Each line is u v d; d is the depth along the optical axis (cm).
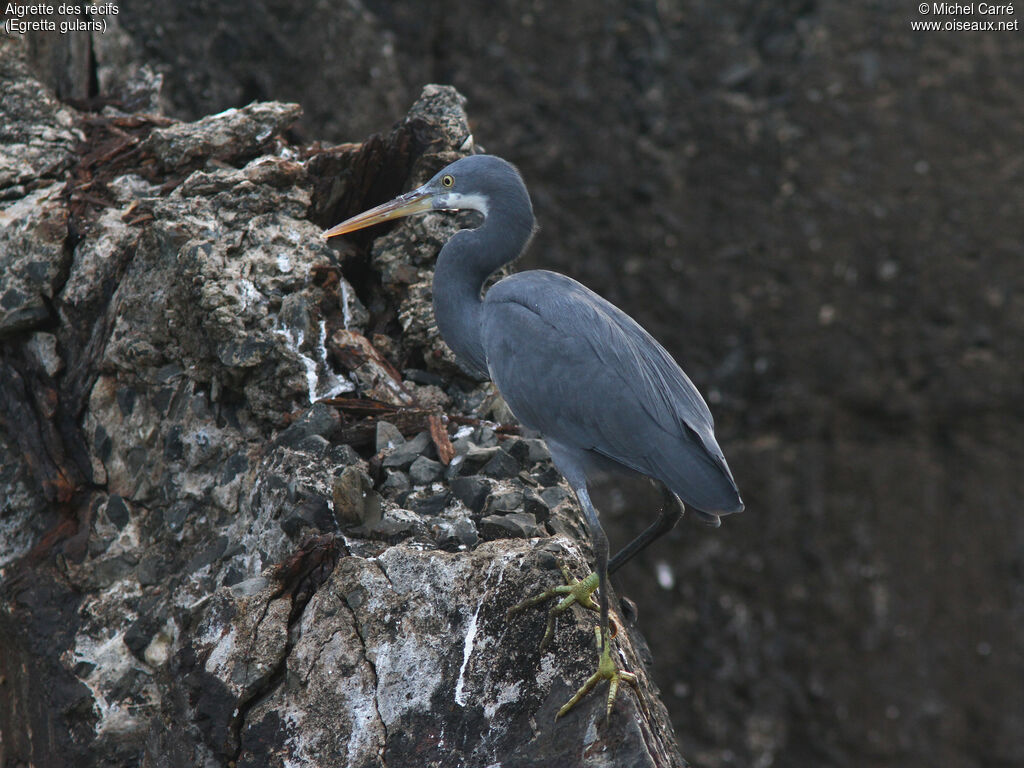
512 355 702
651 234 1906
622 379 679
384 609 641
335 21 1562
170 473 878
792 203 1912
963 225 1941
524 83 1856
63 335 956
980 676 1991
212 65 1477
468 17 1822
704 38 1889
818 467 1958
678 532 1902
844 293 1939
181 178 1036
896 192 1925
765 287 1927
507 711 599
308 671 637
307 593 680
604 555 621
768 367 1938
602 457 707
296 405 853
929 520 1984
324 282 901
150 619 837
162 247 895
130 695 834
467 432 832
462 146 995
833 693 1952
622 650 639
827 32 1883
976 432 1992
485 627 624
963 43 1903
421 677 621
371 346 908
